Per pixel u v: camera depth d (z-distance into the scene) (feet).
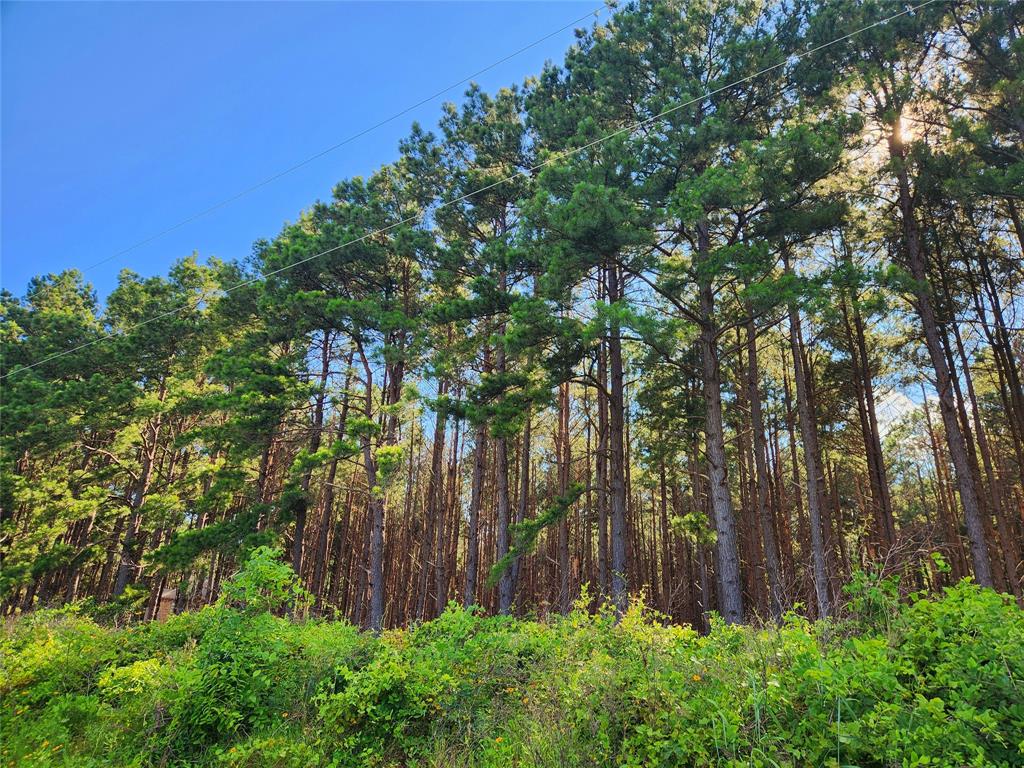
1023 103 37.35
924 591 16.48
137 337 71.72
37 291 108.47
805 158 35.17
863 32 41.04
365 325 60.59
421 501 99.35
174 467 84.79
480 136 63.00
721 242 48.26
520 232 43.29
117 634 30.73
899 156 44.14
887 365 65.46
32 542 66.03
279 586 23.49
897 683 12.14
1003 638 12.91
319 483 67.92
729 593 36.37
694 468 74.54
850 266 33.60
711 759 12.87
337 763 18.52
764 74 42.24
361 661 23.62
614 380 49.06
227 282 76.18
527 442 70.33
